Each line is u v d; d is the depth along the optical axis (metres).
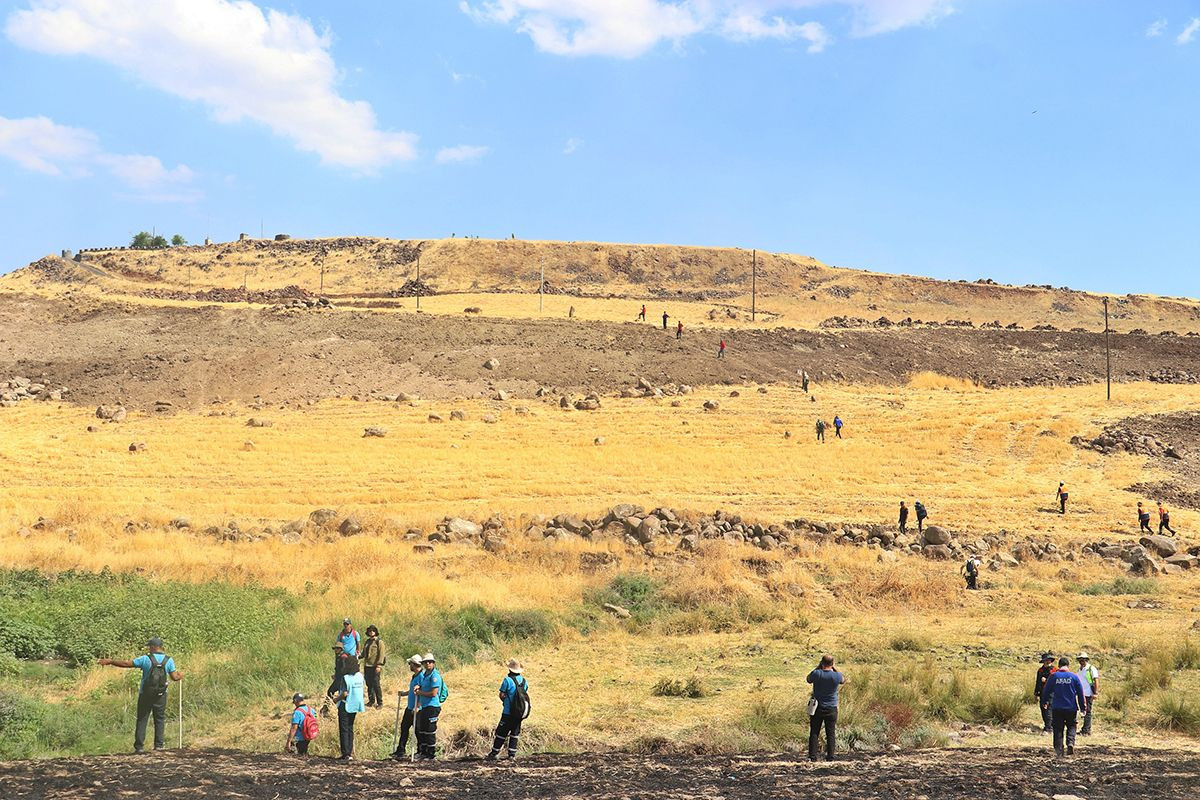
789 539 40.00
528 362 80.12
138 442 57.16
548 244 169.50
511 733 14.41
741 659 23.36
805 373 77.81
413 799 10.55
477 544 38.12
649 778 12.11
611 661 23.03
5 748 14.80
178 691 18.55
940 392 81.00
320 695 18.69
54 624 22.59
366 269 160.75
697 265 167.12
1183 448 63.94
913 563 38.34
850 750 15.33
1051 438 64.00
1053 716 14.48
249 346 81.69
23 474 50.66
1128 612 30.53
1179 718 17.30
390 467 54.41
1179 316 154.00
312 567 32.41
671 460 57.09
